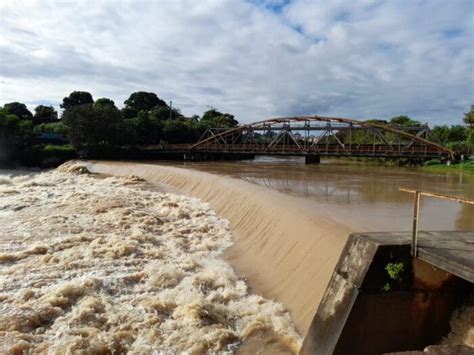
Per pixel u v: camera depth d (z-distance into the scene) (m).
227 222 16.89
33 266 11.45
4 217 17.75
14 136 50.44
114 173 38.25
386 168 41.94
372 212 14.22
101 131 54.69
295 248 10.73
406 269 5.78
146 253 12.78
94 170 41.59
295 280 9.62
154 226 16.48
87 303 9.06
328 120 51.19
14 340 7.54
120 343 7.73
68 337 7.79
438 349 4.85
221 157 67.38
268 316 8.69
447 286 5.91
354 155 45.66
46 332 8.02
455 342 5.78
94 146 54.72
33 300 9.16
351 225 10.80
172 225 16.75
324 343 6.18
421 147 46.59
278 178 27.27
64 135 65.44
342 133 71.25
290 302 9.09
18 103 94.19
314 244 10.04
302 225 11.37
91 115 54.22
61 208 19.86
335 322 6.04
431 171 36.59
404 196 19.06
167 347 7.66
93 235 14.66
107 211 18.83
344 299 5.99
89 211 18.98
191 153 59.16
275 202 14.69
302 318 8.23
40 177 35.22
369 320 5.81
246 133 63.59
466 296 5.95
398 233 6.52
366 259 5.84
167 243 14.07
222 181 22.33
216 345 7.75
